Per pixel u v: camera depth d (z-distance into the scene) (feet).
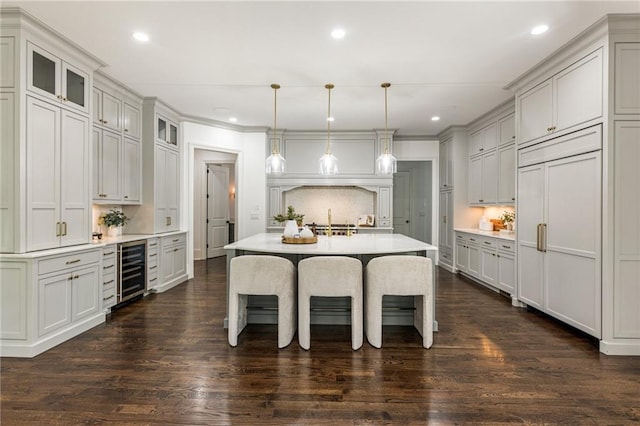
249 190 20.48
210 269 21.45
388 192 21.13
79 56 10.59
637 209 8.95
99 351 9.16
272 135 21.11
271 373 7.99
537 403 6.79
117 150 13.82
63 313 9.78
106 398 6.91
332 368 8.26
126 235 15.19
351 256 11.44
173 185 17.38
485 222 18.85
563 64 10.66
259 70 12.16
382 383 7.55
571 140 10.32
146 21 8.97
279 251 10.00
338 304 11.51
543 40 9.91
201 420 6.24
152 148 15.60
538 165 11.98
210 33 9.60
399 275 9.41
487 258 16.38
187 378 7.73
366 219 22.03
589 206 9.61
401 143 22.80
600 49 9.16
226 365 8.39
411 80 13.04
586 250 9.71
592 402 6.82
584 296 9.81
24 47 8.75
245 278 9.53
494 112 17.04
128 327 11.06
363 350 9.35
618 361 8.62
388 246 10.89
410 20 8.90
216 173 26.35
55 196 9.78
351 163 21.18
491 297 14.90
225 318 11.20
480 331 10.77
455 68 11.94
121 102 14.05
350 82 13.28
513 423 6.18
